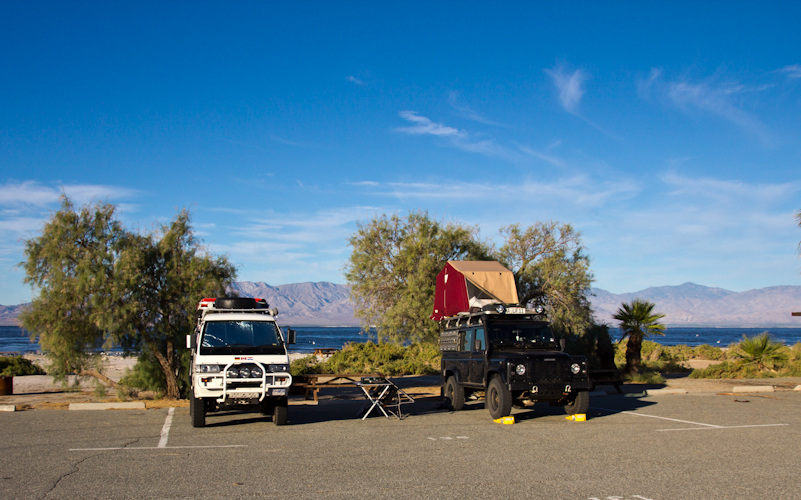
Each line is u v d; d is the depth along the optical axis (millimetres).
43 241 17406
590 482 6395
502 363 11484
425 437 9594
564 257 22859
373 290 22344
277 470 7004
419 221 22922
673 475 6734
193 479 6523
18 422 11430
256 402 10734
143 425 11055
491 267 15945
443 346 15273
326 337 135125
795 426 10711
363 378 12664
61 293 16734
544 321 12984
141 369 18500
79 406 14023
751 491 6020
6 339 104062
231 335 11297
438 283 17406
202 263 18531
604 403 14930
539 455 7961
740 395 16703
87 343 17656
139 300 17297
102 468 7102
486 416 12633
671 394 17203
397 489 6086
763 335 25062
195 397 10469
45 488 6109
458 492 5961
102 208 17969
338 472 6898
